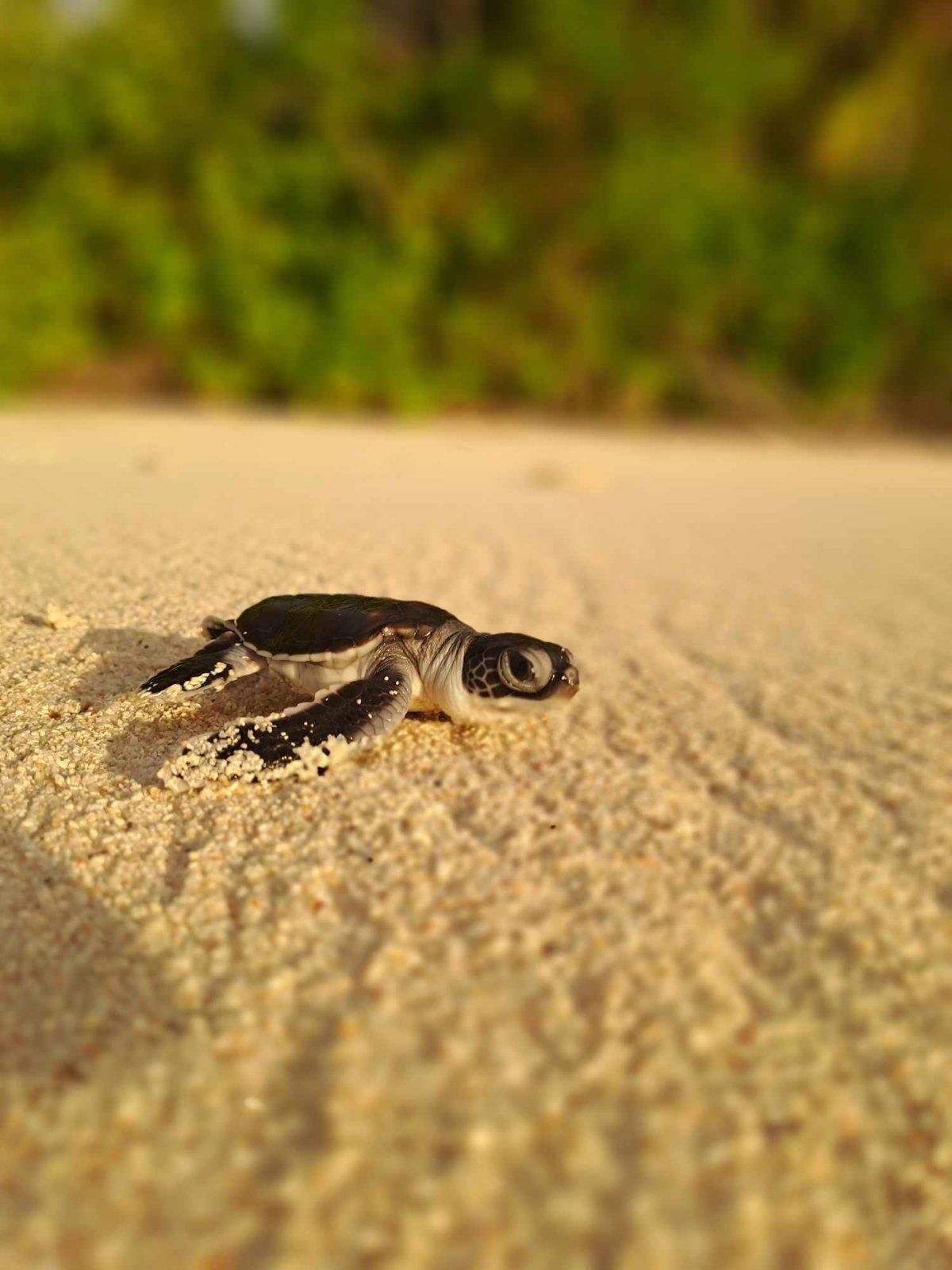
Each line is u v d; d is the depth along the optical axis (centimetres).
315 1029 11
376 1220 9
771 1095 11
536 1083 11
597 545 39
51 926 13
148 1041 11
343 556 29
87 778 16
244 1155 10
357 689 17
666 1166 10
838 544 45
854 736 21
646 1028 11
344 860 14
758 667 26
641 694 23
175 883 14
